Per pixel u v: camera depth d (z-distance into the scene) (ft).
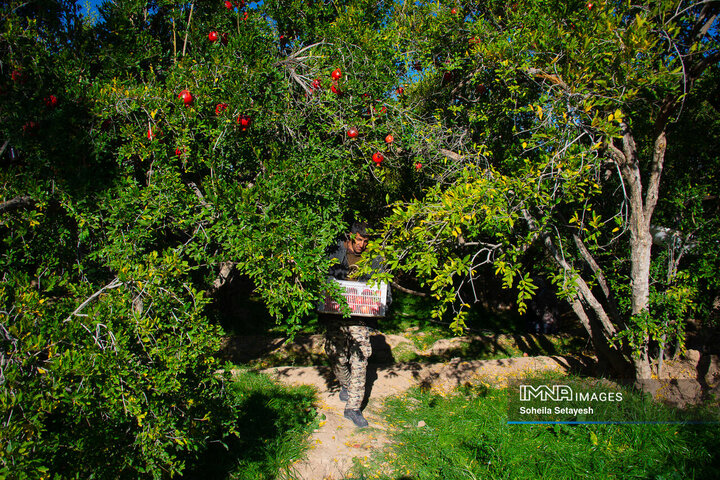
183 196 9.08
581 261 18.95
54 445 6.68
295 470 11.63
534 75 12.97
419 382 18.47
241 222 8.61
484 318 31.58
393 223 11.12
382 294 13.38
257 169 10.82
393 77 12.54
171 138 9.65
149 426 7.48
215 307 25.41
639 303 14.85
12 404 5.86
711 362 17.72
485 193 10.34
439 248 11.40
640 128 16.39
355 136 11.11
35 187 8.44
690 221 17.10
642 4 12.53
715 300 19.33
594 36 11.53
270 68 10.44
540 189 11.02
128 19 11.23
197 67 10.02
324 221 9.86
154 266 8.20
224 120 9.73
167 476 10.11
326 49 11.46
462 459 12.14
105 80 10.34
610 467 11.56
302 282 9.07
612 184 17.17
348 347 14.64
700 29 13.00
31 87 8.96
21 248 9.36
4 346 6.33
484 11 15.65
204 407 9.18
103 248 8.91
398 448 12.84
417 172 16.49
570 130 11.58
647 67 11.36
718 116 17.13
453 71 16.02
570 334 27.68
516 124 16.12
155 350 7.58
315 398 16.24
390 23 14.93
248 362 21.95
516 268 10.70
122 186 9.06
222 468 11.47
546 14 13.51
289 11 12.05
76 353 6.54
